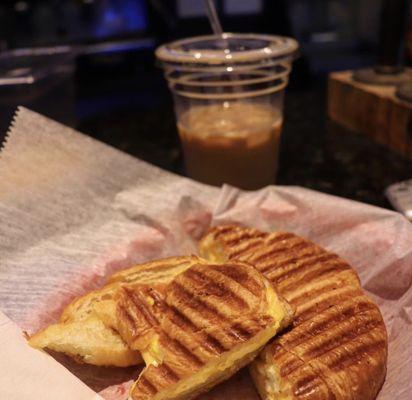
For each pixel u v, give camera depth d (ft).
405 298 1.06
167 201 1.29
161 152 1.77
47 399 0.84
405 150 1.64
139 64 2.63
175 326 0.98
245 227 1.26
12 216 1.16
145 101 2.33
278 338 0.97
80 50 2.06
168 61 1.34
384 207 1.40
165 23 2.63
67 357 1.04
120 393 1.00
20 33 2.66
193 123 1.42
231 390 0.99
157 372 0.92
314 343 0.95
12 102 1.59
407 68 1.89
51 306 1.08
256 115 1.44
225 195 1.30
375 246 1.16
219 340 0.93
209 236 1.23
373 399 0.93
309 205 1.25
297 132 1.89
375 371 0.93
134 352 1.02
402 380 0.93
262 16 2.53
